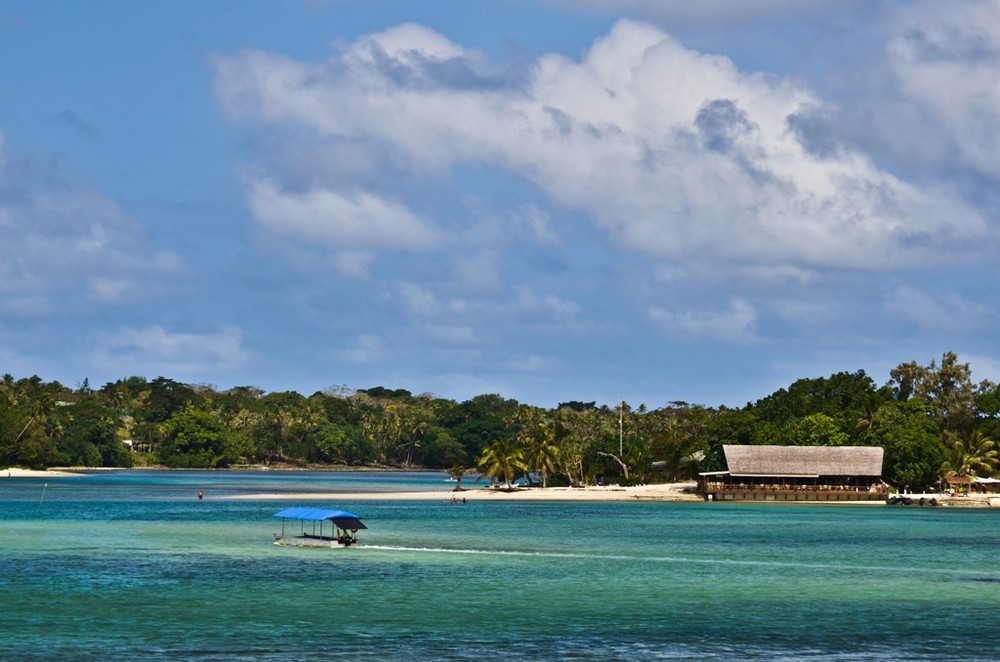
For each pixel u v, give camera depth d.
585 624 77.44
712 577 102.25
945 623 78.88
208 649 68.12
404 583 95.75
